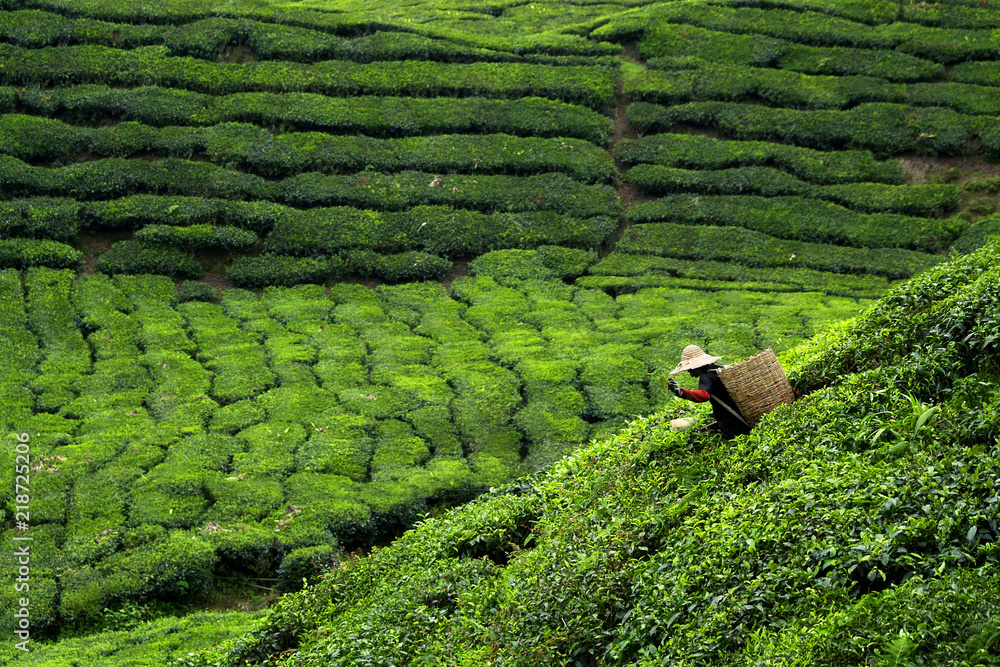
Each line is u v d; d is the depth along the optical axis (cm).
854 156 3816
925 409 1130
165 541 2080
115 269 3195
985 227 3447
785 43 4347
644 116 4009
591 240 3531
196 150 3619
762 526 1035
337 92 3947
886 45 4325
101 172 3419
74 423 2494
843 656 821
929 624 811
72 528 2119
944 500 959
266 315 3088
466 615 1262
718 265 3419
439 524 1653
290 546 2086
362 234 3425
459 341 2997
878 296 3162
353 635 1312
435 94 4034
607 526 1255
